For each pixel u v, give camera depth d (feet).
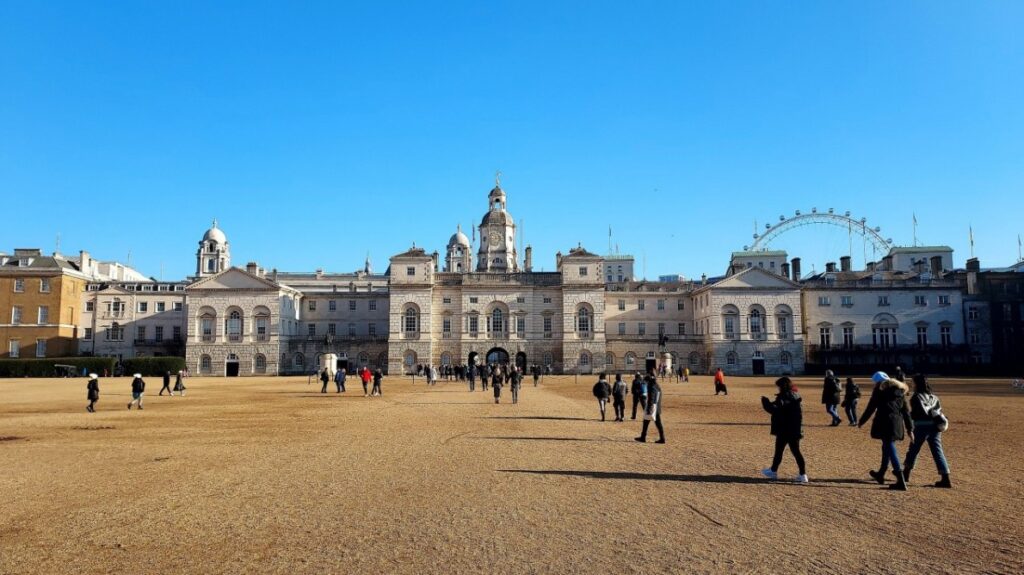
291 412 133.90
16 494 56.03
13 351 389.80
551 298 389.80
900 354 381.40
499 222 520.83
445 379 327.06
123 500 53.62
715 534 43.39
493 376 159.43
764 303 384.27
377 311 416.46
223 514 48.93
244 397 181.78
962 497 53.78
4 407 145.38
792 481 60.49
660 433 86.69
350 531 44.27
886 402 57.67
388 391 214.28
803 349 379.96
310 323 416.46
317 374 338.54
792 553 39.45
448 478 62.08
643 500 53.06
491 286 388.37
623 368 398.83
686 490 56.75
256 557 39.09
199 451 79.71
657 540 42.06
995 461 70.69
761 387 235.61
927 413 58.34
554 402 162.61
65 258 432.25
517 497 54.13
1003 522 46.06
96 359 337.93
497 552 39.70
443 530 44.37
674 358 398.42
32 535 43.88
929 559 38.34
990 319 385.50
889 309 390.01
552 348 385.91
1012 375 342.44
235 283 386.11
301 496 54.70
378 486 58.49
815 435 94.68
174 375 347.56
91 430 102.17
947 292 388.98
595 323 383.24
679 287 434.30
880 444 84.89
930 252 544.62
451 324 387.14
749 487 57.98
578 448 81.56
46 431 100.89
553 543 41.45
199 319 385.50
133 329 411.54
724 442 86.94
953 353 380.58
